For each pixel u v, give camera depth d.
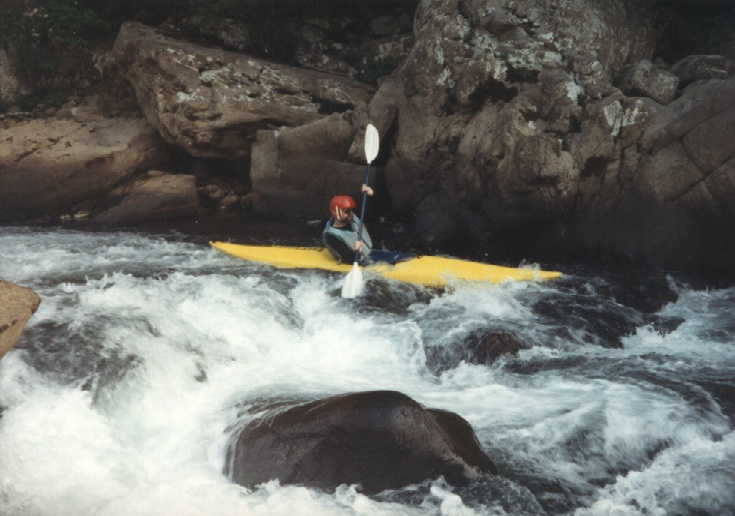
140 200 9.82
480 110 8.55
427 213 8.92
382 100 9.24
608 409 4.31
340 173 9.43
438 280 6.38
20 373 4.10
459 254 8.15
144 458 3.87
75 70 11.77
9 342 3.79
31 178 9.94
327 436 3.60
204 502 3.41
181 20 11.80
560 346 5.37
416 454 3.55
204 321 5.20
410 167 8.98
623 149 7.55
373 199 9.45
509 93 8.36
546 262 7.75
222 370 4.79
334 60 11.55
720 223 7.07
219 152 10.34
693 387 4.59
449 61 8.77
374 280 6.34
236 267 6.84
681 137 7.21
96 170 10.07
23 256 7.30
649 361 5.03
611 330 5.67
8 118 10.98
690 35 9.38
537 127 7.95
